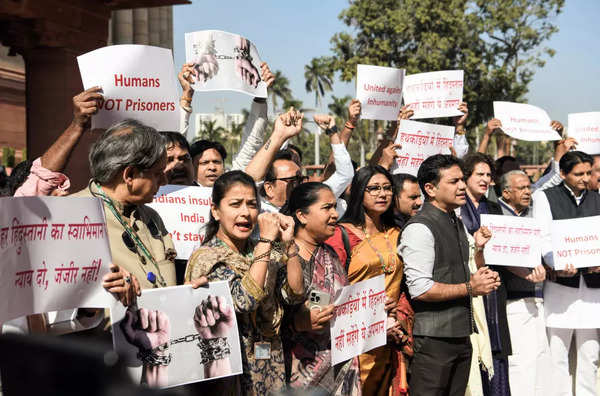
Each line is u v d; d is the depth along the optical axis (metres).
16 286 2.28
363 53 35.09
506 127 7.03
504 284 5.44
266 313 3.29
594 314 5.63
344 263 4.40
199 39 4.63
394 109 6.04
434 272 4.37
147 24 24.02
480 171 5.62
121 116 3.59
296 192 3.91
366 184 4.65
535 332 5.63
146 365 2.68
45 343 1.75
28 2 11.03
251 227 3.26
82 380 1.70
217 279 3.10
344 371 3.90
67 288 2.43
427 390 4.37
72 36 12.10
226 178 3.24
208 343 2.86
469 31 33.44
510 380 5.63
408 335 4.43
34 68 12.11
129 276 2.63
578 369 5.96
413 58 33.19
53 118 12.13
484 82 33.00
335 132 5.54
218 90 4.67
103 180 2.82
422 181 4.57
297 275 3.43
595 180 6.98
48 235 2.38
